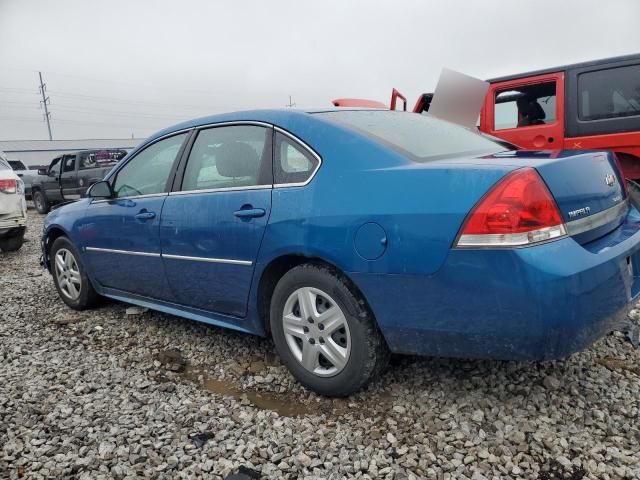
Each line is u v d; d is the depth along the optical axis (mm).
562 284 2068
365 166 2580
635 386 2738
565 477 2096
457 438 2381
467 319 2254
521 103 6477
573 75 5984
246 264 2982
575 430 2385
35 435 2559
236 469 2248
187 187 3469
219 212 3127
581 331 2160
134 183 3947
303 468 2240
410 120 3297
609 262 2268
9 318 4508
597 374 2873
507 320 2162
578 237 2279
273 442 2424
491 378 2867
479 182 2221
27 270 6703
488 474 2135
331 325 2682
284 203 2787
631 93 5703
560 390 2721
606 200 2555
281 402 2842
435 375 2945
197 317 3555
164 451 2400
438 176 2330
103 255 4172
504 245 2115
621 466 2133
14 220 7719
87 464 2316
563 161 2355
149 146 3908
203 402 2848
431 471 2168
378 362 2635
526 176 2166
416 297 2357
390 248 2377
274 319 2939
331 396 2793
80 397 2955
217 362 3412
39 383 3148
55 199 14703
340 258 2533
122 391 3027
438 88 6469
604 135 5848
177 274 3500
